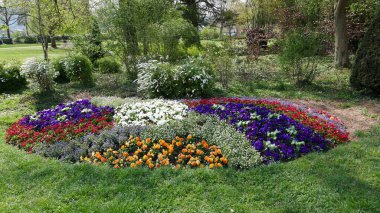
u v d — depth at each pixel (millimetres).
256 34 15492
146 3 11031
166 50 11883
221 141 4383
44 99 8094
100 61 12305
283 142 4457
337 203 3045
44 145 4789
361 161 3902
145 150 4328
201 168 3768
